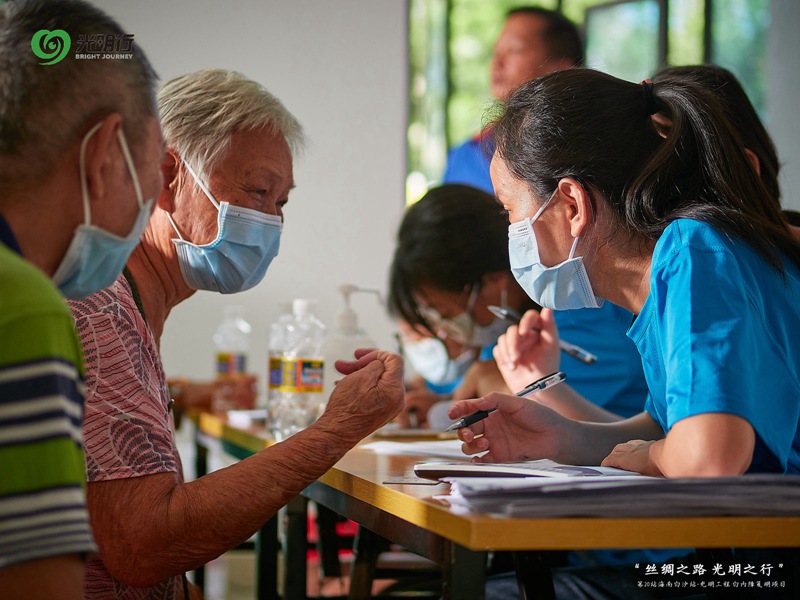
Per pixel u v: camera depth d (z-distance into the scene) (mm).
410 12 4754
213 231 1590
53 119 887
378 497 1192
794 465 1261
